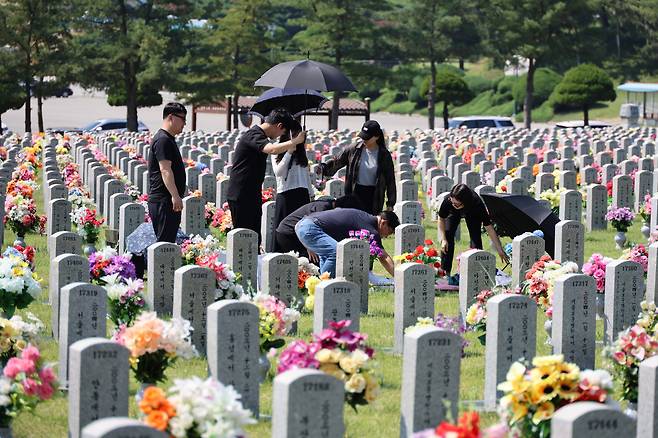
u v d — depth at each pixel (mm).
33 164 40281
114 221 27078
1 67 71312
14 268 16125
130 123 74250
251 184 20969
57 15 71562
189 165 37031
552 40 83500
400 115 118688
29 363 11992
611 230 30281
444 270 21844
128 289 15266
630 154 47656
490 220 22219
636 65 114438
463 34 98938
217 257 19188
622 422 9836
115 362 11445
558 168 40750
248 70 78500
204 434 9883
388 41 87438
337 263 19047
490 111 113812
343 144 49875
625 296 17078
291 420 10398
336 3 79875
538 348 16625
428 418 12180
